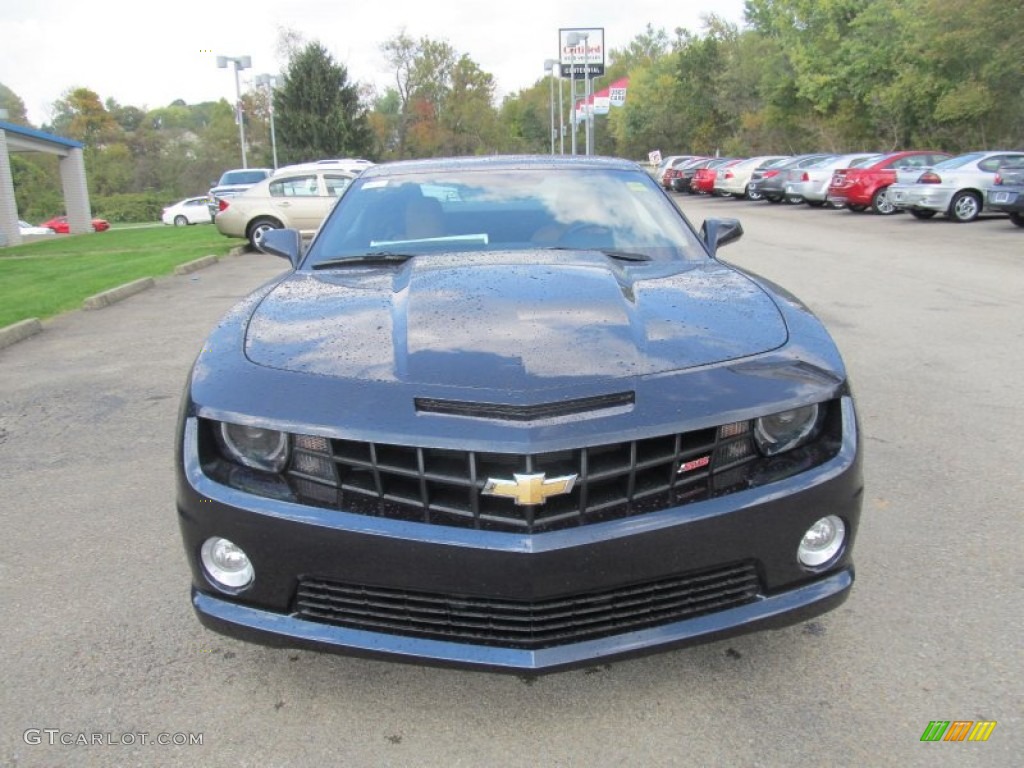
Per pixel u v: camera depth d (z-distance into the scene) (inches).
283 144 2249.0
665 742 90.5
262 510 88.7
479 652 86.7
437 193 152.4
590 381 88.3
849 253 514.3
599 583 85.7
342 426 86.4
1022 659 103.4
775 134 1957.4
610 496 86.2
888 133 1438.2
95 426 210.4
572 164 162.2
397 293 114.7
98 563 136.0
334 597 90.2
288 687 102.0
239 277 502.9
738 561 89.7
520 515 84.8
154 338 319.6
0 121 1059.9
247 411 90.3
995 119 1159.6
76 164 1254.9
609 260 127.5
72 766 89.1
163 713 97.7
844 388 96.8
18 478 175.6
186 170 3501.5
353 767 88.0
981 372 234.8
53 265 611.8
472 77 2827.3
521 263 122.7
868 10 1396.4
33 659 108.9
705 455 88.3
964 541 134.8
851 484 94.0
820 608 93.5
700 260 134.8
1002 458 170.2
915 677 100.3
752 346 97.7
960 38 1030.4
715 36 2336.4
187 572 132.4
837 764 86.6
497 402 85.7
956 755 87.3
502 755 89.3
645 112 2628.0
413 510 86.4
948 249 520.1
